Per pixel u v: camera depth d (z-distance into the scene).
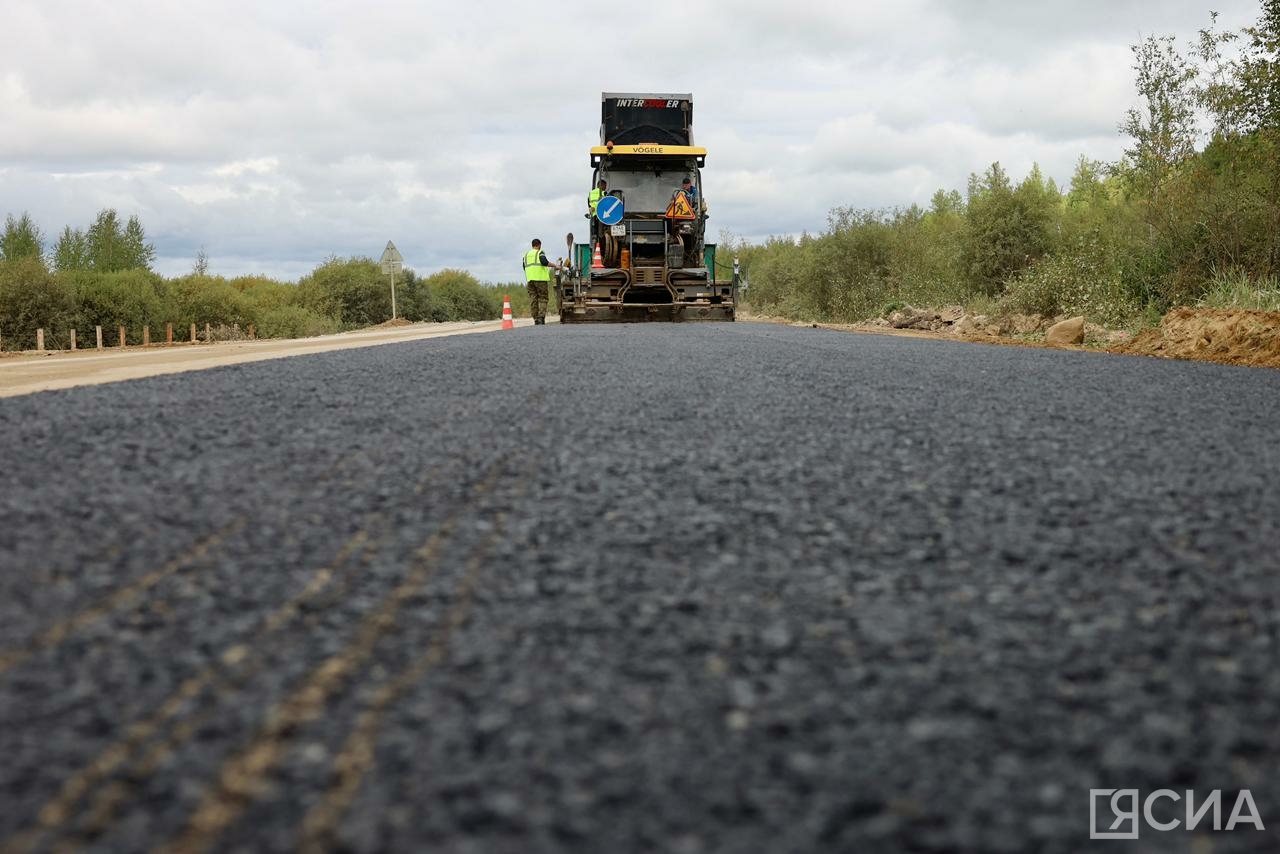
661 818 1.04
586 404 4.62
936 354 8.51
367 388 5.30
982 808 1.06
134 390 5.12
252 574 1.91
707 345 9.85
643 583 1.86
